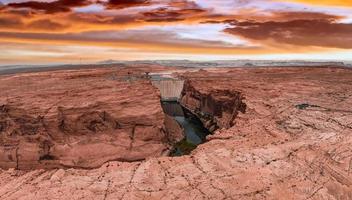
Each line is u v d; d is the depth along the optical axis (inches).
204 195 965.8
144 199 953.5
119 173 1110.4
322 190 1003.9
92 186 1024.2
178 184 1026.7
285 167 1122.0
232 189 995.3
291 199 960.3
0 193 1011.9
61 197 964.0
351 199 999.0
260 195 966.4
